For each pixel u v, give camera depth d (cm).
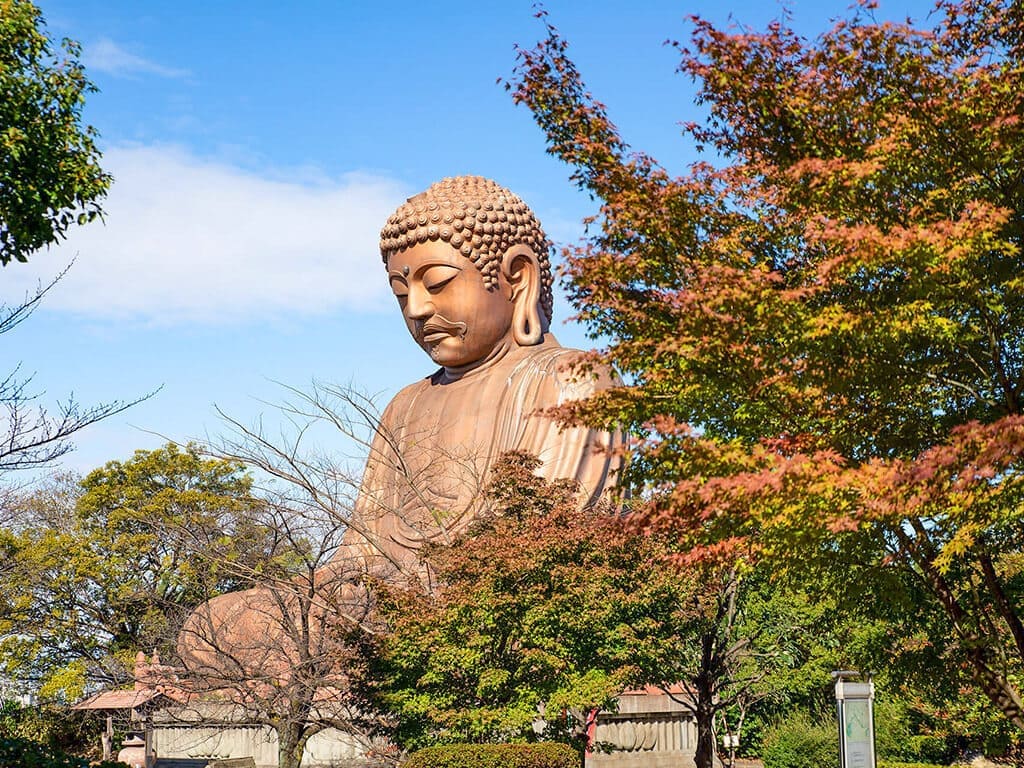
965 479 1020
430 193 3369
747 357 1197
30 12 1548
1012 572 1647
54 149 1577
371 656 2098
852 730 1739
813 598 1558
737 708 3425
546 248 3428
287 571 2438
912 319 1134
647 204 1305
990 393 1327
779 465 1123
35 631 3403
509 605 1908
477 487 2872
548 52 1382
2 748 1644
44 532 3766
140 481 4025
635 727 2886
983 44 1299
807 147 1304
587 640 1944
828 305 1216
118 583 3462
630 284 1350
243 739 2830
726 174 1315
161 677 2536
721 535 1322
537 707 2189
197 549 2734
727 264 1281
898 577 1380
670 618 2086
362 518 2902
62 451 1688
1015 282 1148
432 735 2028
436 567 2189
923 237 1078
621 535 1680
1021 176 1191
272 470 2511
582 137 1327
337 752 2686
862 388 1249
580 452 3081
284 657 2464
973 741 2777
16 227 1550
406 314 3394
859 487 1095
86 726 3447
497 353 3362
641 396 1299
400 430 3375
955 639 1551
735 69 1290
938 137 1198
